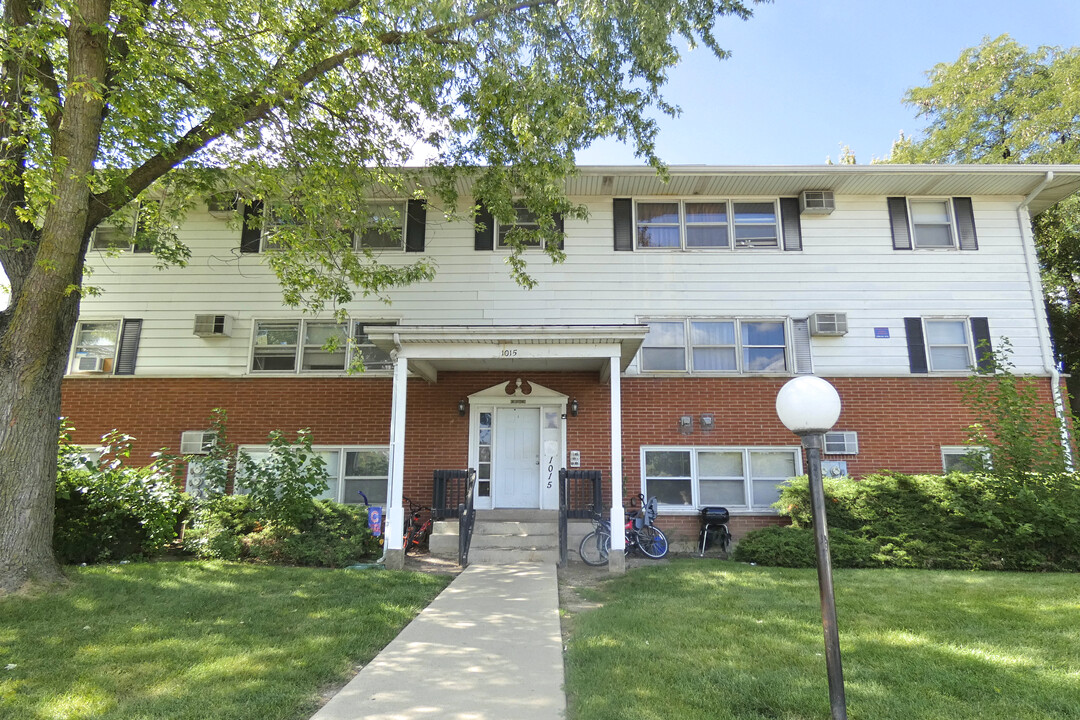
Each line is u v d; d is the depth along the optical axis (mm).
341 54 8812
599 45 9016
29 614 5852
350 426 12047
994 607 6371
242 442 11984
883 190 12586
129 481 8930
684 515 11734
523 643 5434
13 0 7645
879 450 11750
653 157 9781
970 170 11797
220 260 12633
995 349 11969
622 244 12547
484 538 10250
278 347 12406
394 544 9211
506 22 9266
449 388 12148
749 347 12281
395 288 12453
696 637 5418
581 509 11062
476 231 12375
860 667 4625
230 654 4965
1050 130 19406
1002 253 12461
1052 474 9336
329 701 4129
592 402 12055
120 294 12523
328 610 6344
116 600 6395
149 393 12188
